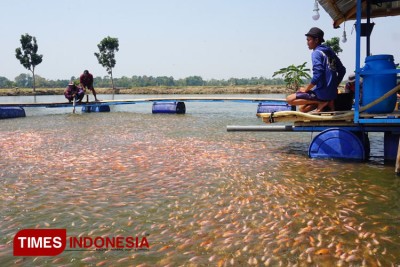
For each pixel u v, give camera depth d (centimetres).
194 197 488
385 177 566
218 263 310
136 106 2884
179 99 2036
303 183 544
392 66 647
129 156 771
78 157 766
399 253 321
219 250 333
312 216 410
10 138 1068
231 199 476
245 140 988
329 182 545
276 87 6000
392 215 410
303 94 745
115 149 859
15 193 519
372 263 304
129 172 631
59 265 316
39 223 408
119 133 1160
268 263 307
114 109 2498
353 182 543
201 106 2827
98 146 906
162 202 470
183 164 688
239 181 563
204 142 955
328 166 646
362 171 606
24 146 916
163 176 602
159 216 421
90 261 321
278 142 945
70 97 2125
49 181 581
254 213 423
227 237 360
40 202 479
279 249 332
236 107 2664
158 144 928
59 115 1964
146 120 1617
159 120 1614
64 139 1034
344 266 300
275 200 468
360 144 674
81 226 397
